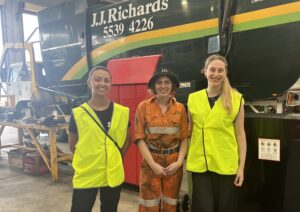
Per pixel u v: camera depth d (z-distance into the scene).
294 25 2.81
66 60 5.16
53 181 4.17
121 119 2.04
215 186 2.03
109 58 4.35
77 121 1.97
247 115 2.32
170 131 2.07
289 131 2.12
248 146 2.30
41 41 5.56
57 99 5.36
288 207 2.17
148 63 3.41
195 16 3.42
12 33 10.26
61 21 5.14
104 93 1.98
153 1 3.76
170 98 2.15
